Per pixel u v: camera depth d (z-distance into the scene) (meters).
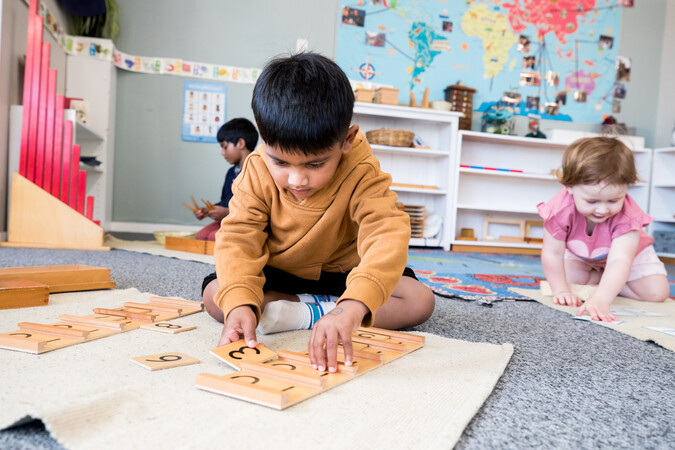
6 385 0.53
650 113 3.75
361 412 0.51
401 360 0.70
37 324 0.74
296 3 3.37
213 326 0.84
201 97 3.32
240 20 3.34
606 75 3.68
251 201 0.81
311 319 0.85
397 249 0.71
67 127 2.11
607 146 1.18
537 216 3.58
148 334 0.76
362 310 0.65
